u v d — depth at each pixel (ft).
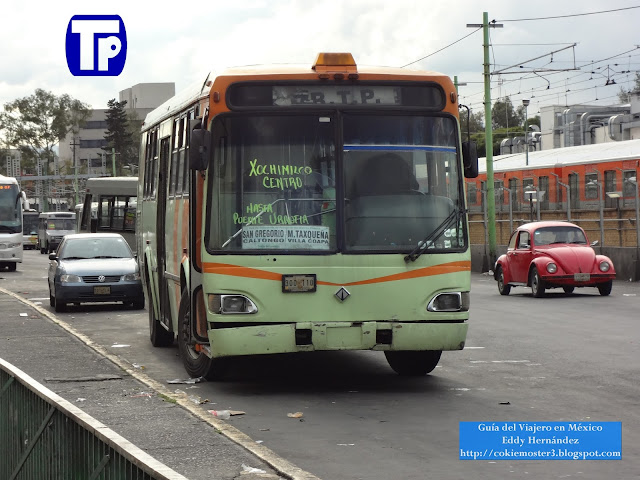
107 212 138.92
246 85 35.63
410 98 36.50
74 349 49.03
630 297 81.00
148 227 53.62
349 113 35.94
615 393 34.88
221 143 35.42
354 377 40.11
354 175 35.76
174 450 25.31
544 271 81.61
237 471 22.97
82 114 441.27
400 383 38.27
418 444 26.94
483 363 43.65
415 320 35.53
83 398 34.14
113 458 13.53
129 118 509.76
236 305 34.86
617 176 114.93
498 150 368.89
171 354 49.08
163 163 48.32
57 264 77.00
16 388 19.93
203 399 34.50
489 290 96.68
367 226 35.55
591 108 247.70
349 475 23.49
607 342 50.57
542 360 44.24
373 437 27.94
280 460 23.99
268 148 35.55
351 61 36.22
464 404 33.09
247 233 35.14
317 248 35.24
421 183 36.17
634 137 206.39
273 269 34.91
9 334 55.88
